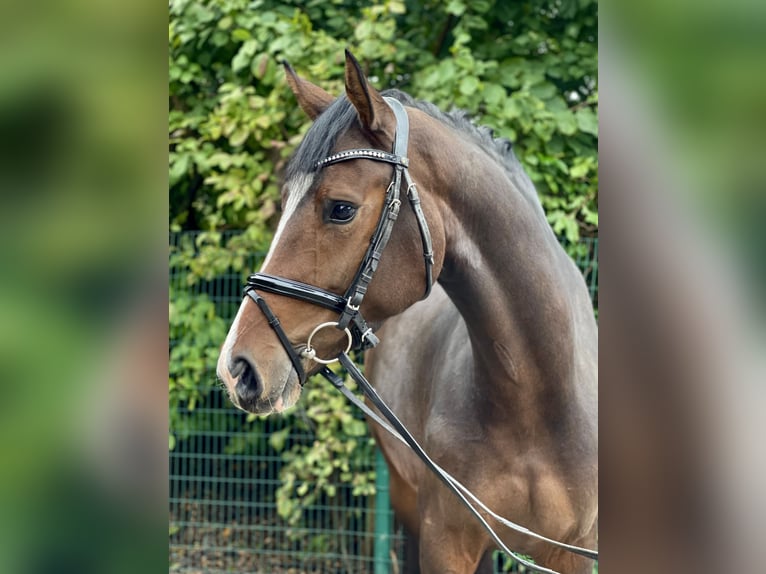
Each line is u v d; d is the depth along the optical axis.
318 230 1.51
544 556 1.95
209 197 4.07
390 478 2.88
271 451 4.01
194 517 3.93
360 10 3.96
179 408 3.92
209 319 3.69
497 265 1.68
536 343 1.71
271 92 3.74
